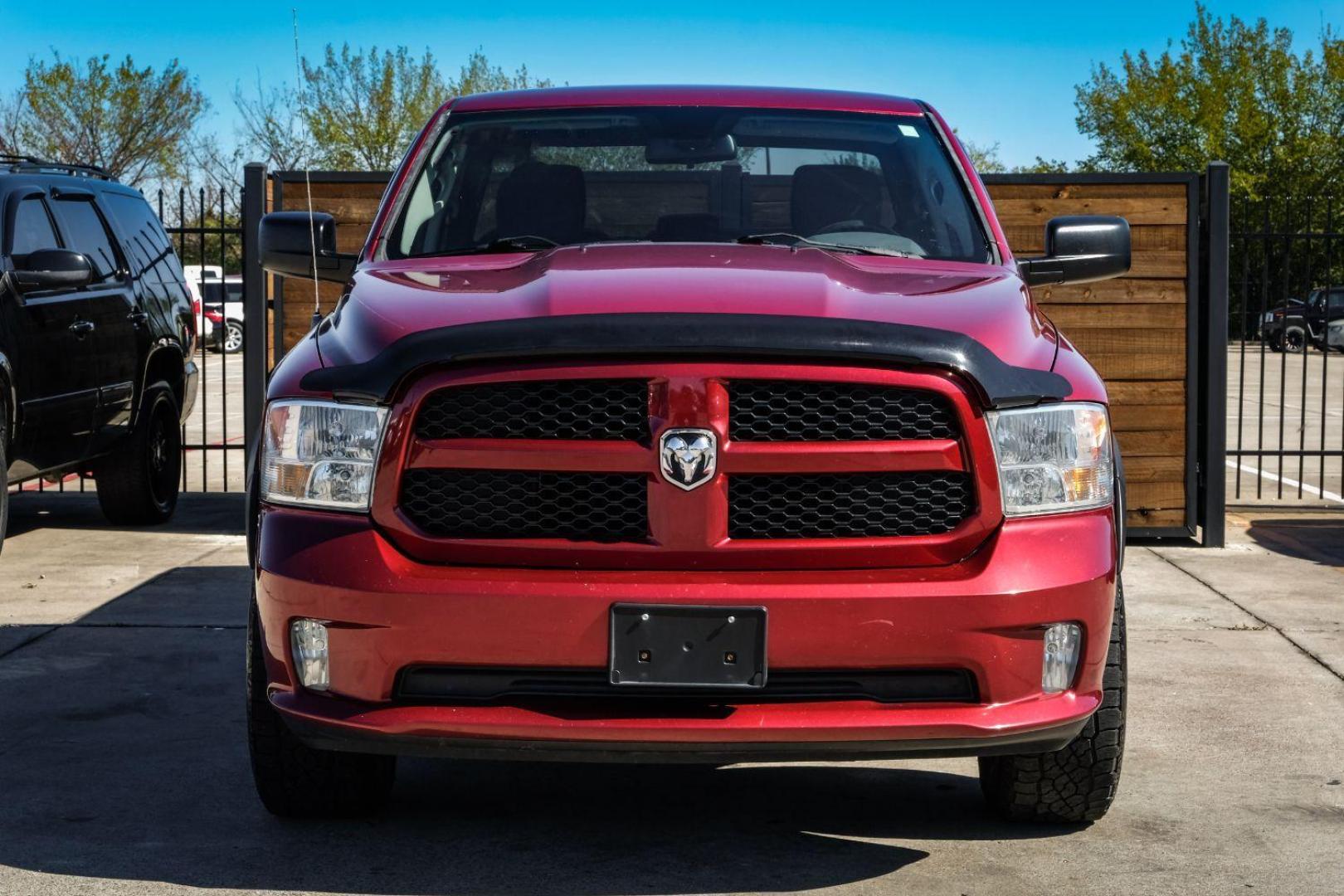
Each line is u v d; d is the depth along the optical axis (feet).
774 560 10.19
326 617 10.42
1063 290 27.99
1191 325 28.02
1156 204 27.86
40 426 25.22
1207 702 16.96
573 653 10.11
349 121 139.85
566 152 14.94
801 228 14.32
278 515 10.78
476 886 11.18
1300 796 13.64
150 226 31.32
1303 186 159.53
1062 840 12.40
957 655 10.24
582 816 12.97
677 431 10.10
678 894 11.09
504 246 13.98
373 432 10.46
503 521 10.32
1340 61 162.40
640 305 10.71
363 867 11.55
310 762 12.05
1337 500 35.40
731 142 14.96
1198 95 170.30
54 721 15.72
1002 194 27.89
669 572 10.19
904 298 11.41
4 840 12.06
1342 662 18.85
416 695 10.37
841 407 10.28
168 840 12.13
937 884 11.32
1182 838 12.46
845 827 12.70
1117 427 28.14
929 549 10.32
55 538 28.02
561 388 10.25
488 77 147.95
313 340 11.67
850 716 10.22
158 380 30.27
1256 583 24.29
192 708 16.30
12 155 27.76
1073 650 10.75
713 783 14.01
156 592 22.65
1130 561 26.50
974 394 10.37
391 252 14.24
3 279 24.41
